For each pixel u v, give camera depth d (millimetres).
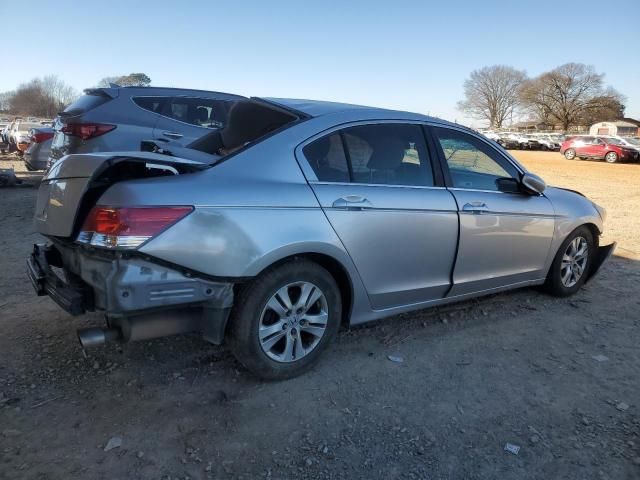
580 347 3988
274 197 3082
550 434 2898
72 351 3605
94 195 2881
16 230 7129
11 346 3646
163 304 2779
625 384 3457
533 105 105625
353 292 3482
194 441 2734
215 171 3035
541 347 3961
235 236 2904
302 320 3297
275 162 3213
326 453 2684
